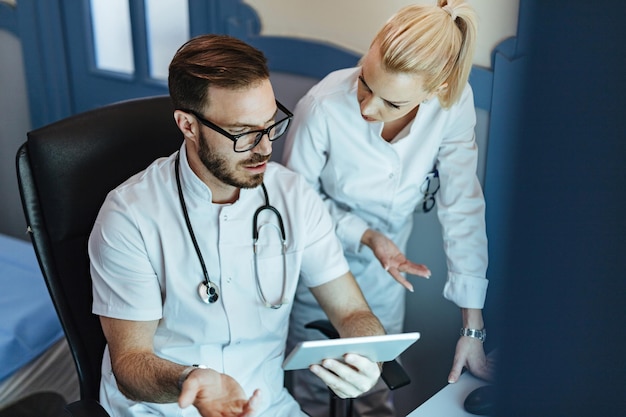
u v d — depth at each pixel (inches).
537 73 20.9
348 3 74.4
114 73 100.5
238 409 41.1
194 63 45.5
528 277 23.8
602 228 21.7
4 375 67.2
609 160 20.6
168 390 45.0
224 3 84.9
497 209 63.4
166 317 51.9
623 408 24.1
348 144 61.1
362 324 53.2
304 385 79.0
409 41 47.5
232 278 51.4
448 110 57.4
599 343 23.5
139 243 49.7
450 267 63.1
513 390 25.9
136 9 93.7
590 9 19.5
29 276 78.7
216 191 50.6
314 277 55.1
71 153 52.4
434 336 80.3
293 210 53.1
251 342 53.4
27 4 103.0
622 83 19.6
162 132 56.1
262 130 46.2
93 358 55.6
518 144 22.3
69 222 52.8
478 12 63.7
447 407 51.7
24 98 109.9
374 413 78.0
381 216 65.9
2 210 116.0
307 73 79.9
